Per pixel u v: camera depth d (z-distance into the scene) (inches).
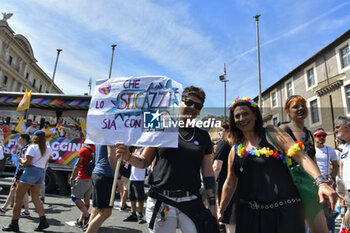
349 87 462.6
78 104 274.4
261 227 65.6
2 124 283.3
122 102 87.4
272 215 64.6
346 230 122.0
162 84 84.9
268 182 67.0
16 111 292.5
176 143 74.9
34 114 293.1
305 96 564.1
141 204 187.3
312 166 61.6
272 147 70.4
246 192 71.2
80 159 164.2
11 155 279.7
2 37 1384.1
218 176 123.2
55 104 276.8
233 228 109.6
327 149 132.3
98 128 87.0
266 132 73.1
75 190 160.7
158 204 72.2
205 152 82.0
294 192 65.7
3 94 291.0
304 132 97.2
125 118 85.0
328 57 552.4
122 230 161.0
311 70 583.5
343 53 522.0
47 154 158.4
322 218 63.4
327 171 128.5
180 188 71.6
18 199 144.2
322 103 494.3
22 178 145.6
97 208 110.4
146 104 84.0
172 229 71.2
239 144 77.0
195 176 75.2
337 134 121.6
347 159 121.3
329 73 538.0
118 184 191.5
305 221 66.4
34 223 163.0
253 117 75.7
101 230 157.5
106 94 90.4
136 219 188.9
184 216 71.4
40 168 151.9
